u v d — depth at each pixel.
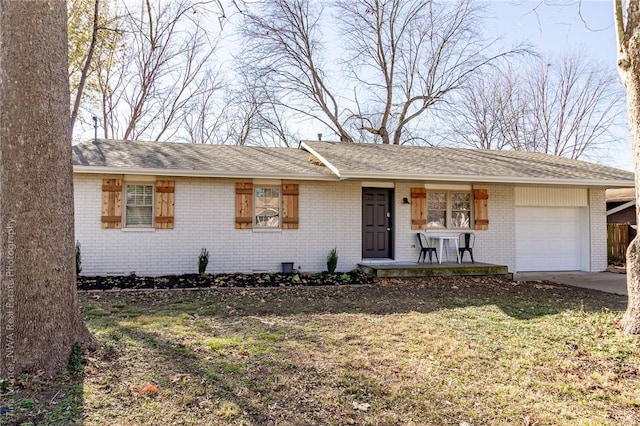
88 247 10.09
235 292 8.76
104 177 10.18
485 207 12.62
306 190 11.48
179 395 3.58
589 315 6.81
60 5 4.16
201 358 4.49
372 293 8.88
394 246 12.04
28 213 3.90
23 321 3.84
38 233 3.94
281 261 11.26
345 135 23.89
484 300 8.23
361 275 10.90
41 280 3.94
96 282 9.28
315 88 23.25
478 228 12.53
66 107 4.21
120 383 3.75
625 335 5.57
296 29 21.98
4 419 3.08
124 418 3.17
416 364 4.50
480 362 4.60
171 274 10.52
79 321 4.34
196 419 3.21
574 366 4.51
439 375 4.21
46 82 4.00
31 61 3.92
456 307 7.48
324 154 11.74
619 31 6.05
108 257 10.19
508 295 8.88
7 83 3.87
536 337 5.54
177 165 10.38
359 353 4.82
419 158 12.36
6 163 3.87
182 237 10.63
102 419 3.13
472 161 12.58
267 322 6.21
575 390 3.92
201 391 3.67
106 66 18.48
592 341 5.37
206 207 10.80
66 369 3.94
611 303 8.03
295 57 22.30
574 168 12.51
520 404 3.62
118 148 11.57
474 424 3.28
